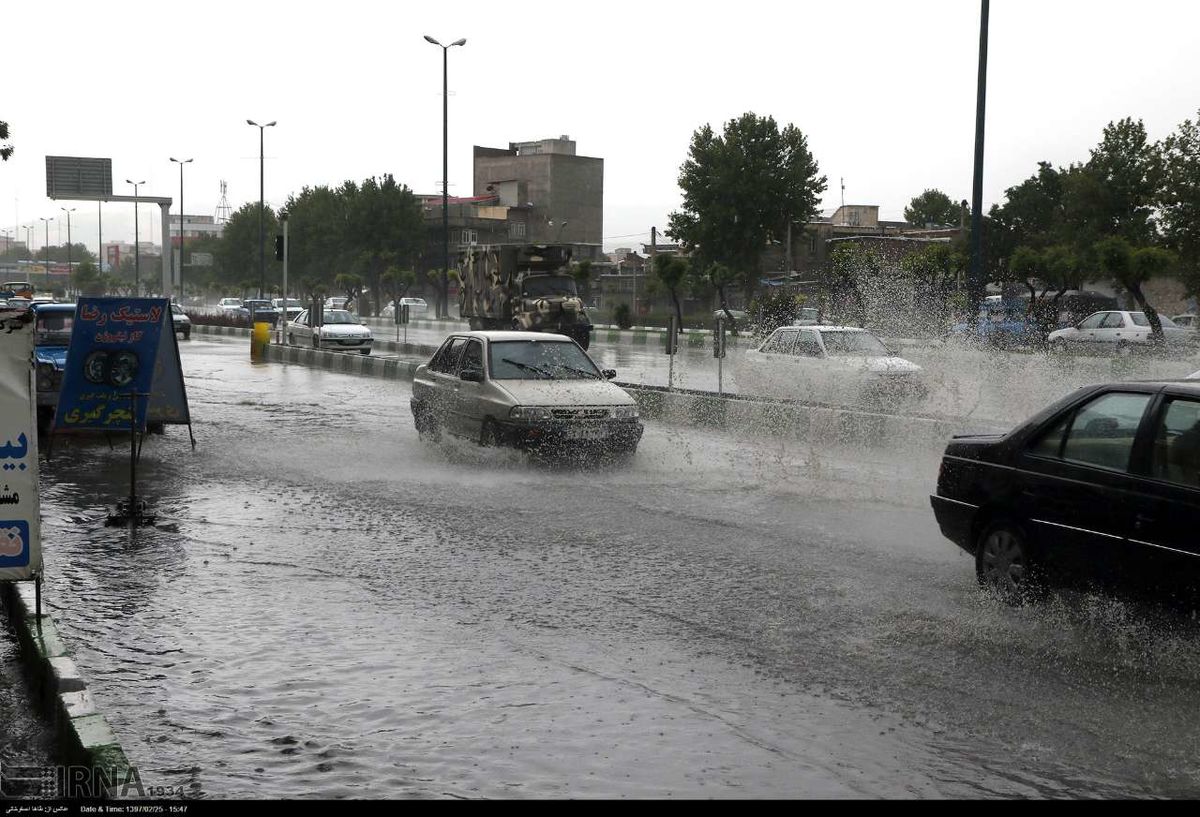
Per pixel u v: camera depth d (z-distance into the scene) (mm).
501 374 13703
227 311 63688
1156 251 32781
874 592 7391
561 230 105375
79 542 9039
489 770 4609
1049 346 35844
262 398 21969
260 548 8820
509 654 6137
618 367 30188
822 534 9312
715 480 12133
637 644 6316
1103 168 52062
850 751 4789
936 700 5383
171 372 14281
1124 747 4824
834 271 37719
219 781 4512
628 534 9328
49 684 5410
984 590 7051
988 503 6961
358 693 5520
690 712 5250
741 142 64188
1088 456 6434
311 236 87375
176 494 11297
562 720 5152
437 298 67500
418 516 10133
